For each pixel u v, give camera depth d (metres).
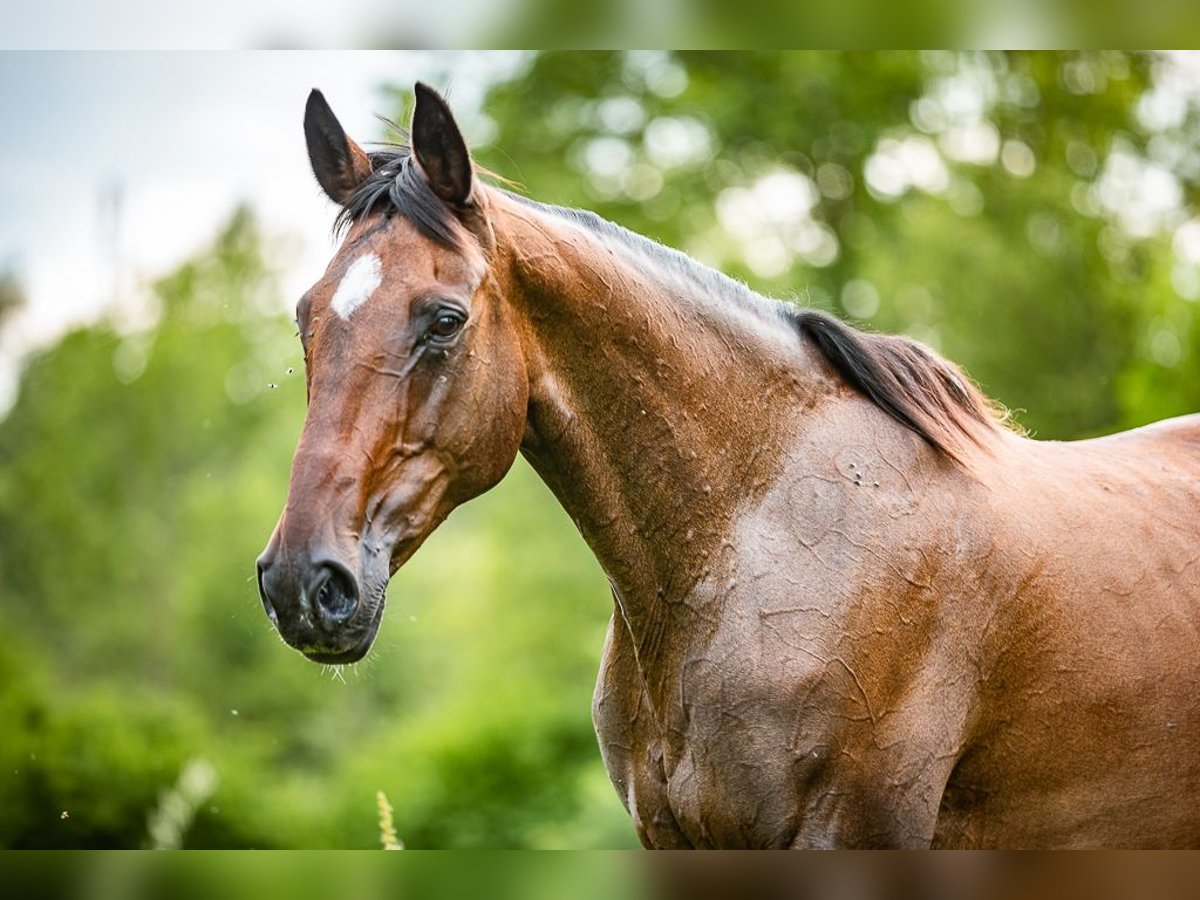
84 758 15.30
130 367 25.31
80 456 23.97
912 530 4.35
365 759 17.73
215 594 21.86
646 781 4.56
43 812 14.80
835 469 4.42
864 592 4.23
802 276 22.67
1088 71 23.34
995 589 4.43
